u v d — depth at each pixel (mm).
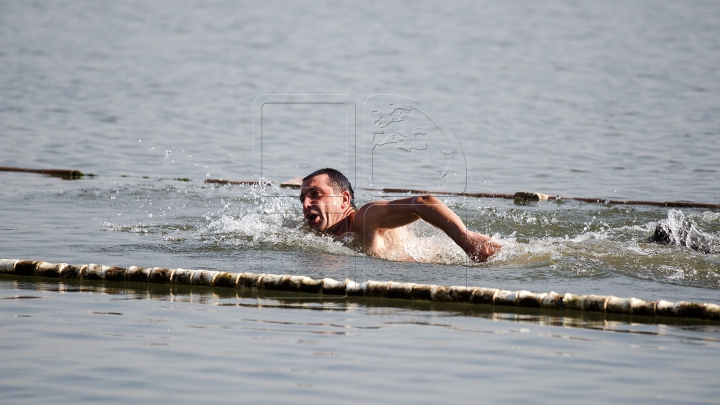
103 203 31969
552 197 34469
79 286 20203
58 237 25375
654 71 73000
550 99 61000
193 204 32156
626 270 21812
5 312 17578
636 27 100500
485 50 85688
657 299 19062
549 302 18547
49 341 15648
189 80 67938
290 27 100500
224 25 101438
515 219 30047
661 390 13539
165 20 104500
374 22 104750
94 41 87875
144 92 62312
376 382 13742
